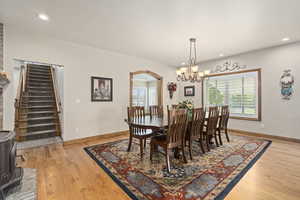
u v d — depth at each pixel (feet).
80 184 6.62
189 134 9.18
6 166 5.73
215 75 17.52
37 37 10.69
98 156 9.61
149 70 17.85
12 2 6.97
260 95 14.19
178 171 7.63
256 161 8.74
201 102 19.02
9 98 9.70
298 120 12.23
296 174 7.32
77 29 9.87
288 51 12.57
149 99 33.73
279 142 12.29
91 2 6.99
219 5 7.16
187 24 9.07
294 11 7.61
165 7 7.36
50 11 7.76
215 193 5.89
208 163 8.50
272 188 6.23
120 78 15.26
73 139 12.37
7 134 6.28
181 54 15.46
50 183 6.68
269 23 8.91
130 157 9.42
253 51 14.48
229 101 16.57
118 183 6.66
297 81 12.22
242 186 6.36
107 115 14.35
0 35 9.18
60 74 13.38
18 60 10.18
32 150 10.67
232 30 9.88
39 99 16.16
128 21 8.77
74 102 12.46
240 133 15.57
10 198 5.65
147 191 6.06
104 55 14.12
